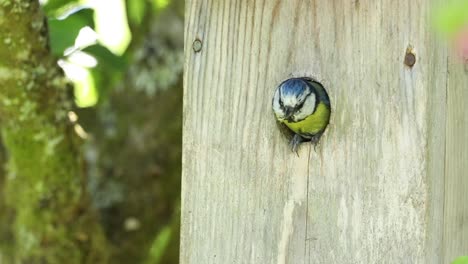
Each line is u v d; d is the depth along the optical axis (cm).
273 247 121
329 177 119
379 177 118
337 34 119
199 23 122
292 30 120
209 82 122
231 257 121
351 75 118
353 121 118
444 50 117
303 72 120
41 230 135
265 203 121
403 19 117
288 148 120
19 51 129
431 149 116
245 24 121
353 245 118
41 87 131
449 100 118
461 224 119
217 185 122
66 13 135
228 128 121
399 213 117
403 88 117
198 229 122
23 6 128
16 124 132
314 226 120
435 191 117
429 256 116
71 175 134
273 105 119
